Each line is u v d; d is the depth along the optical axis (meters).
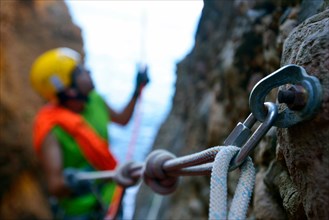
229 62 1.48
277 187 0.90
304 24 0.69
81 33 3.88
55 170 2.31
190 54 2.75
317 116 0.54
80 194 2.29
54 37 3.62
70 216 2.32
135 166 1.40
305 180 0.59
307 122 0.56
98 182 2.31
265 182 0.95
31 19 3.46
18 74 3.21
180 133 2.82
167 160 1.00
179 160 0.83
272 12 1.24
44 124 2.42
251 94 0.60
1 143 2.93
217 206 0.56
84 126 2.46
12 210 3.03
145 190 3.46
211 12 2.19
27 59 3.33
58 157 2.35
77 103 2.56
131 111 2.84
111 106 2.85
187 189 2.23
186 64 2.86
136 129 2.52
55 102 2.59
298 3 1.01
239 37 1.41
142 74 2.67
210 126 1.73
